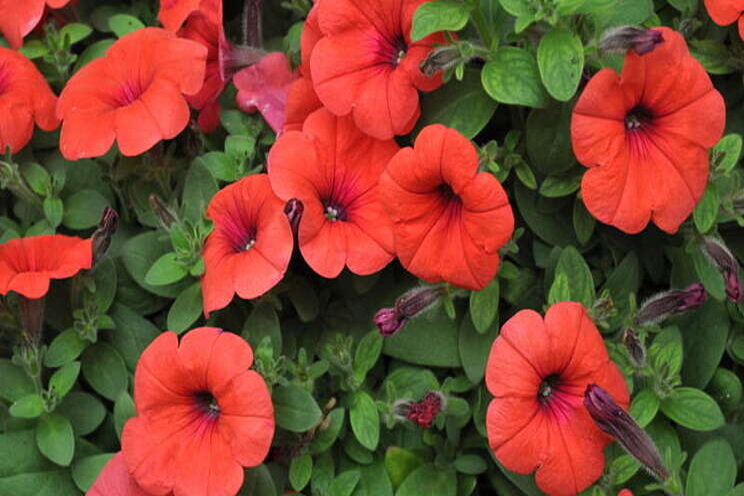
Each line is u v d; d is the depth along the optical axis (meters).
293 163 0.80
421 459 0.82
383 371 0.84
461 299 0.82
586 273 0.80
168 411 0.79
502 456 0.77
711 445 0.79
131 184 0.86
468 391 0.83
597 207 0.77
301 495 0.81
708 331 0.82
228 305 0.84
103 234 0.82
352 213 0.81
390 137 0.81
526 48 0.81
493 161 0.81
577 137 0.77
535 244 0.83
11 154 0.86
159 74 0.83
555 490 0.77
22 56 0.86
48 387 0.84
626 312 0.82
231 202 0.82
